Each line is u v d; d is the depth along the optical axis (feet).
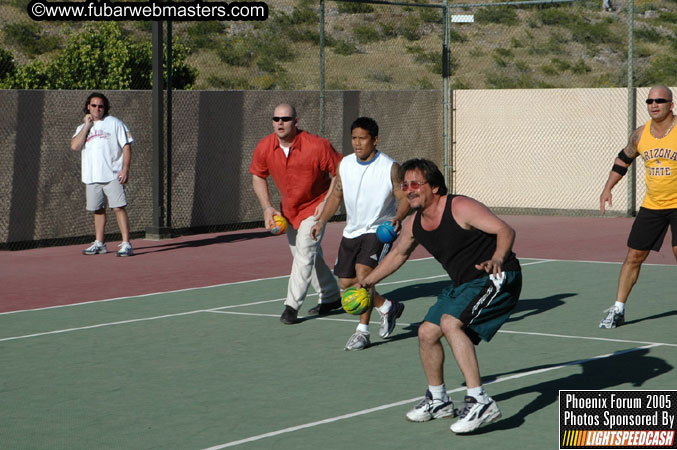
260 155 44.14
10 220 70.64
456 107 98.22
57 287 54.54
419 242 28.35
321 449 26.14
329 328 42.98
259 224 86.17
